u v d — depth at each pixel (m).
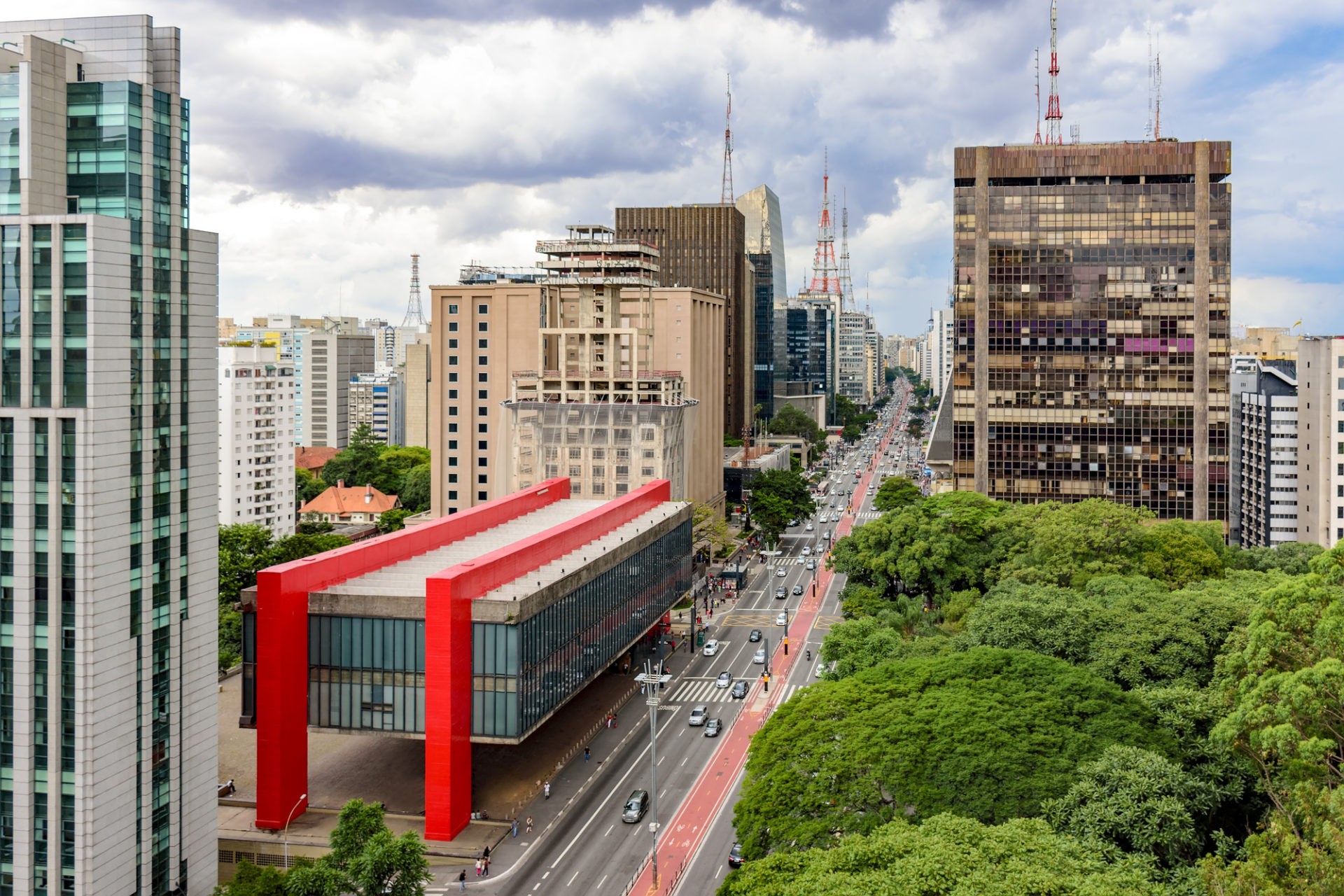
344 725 101.50
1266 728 69.00
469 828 97.94
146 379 77.69
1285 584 78.75
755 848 74.38
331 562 106.81
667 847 93.50
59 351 71.81
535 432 195.88
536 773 111.19
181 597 81.62
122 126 76.31
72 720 71.88
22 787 72.38
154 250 78.88
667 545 161.50
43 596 72.00
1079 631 101.25
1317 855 55.53
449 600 95.19
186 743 82.12
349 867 71.56
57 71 76.62
